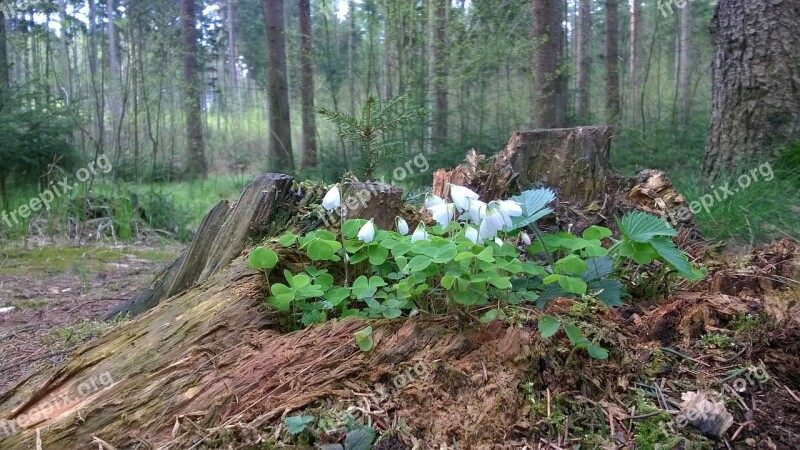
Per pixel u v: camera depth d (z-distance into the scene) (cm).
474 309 209
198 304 212
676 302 237
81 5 998
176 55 1260
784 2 530
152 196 787
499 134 1034
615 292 231
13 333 332
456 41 955
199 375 184
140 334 203
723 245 340
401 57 984
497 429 173
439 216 219
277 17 1177
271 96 1188
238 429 165
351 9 1161
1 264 529
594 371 196
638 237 226
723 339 215
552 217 312
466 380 183
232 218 283
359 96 1191
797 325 217
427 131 928
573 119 1091
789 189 483
